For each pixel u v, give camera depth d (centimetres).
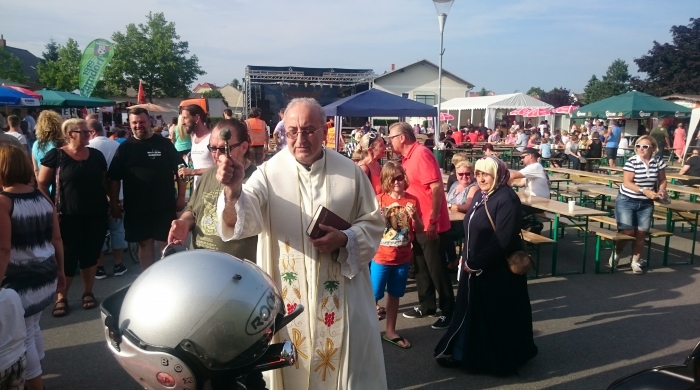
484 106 2566
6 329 262
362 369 241
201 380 128
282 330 233
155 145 488
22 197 317
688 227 915
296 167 235
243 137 306
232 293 130
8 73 3731
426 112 1134
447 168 1653
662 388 228
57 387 366
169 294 125
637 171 632
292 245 232
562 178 1215
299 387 233
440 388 371
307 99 229
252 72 2494
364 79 2608
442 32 1144
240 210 204
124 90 4469
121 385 370
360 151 612
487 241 366
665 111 1722
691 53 3841
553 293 571
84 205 479
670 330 471
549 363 408
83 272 505
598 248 638
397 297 436
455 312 397
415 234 476
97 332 457
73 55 3788
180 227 209
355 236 223
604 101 1830
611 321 492
